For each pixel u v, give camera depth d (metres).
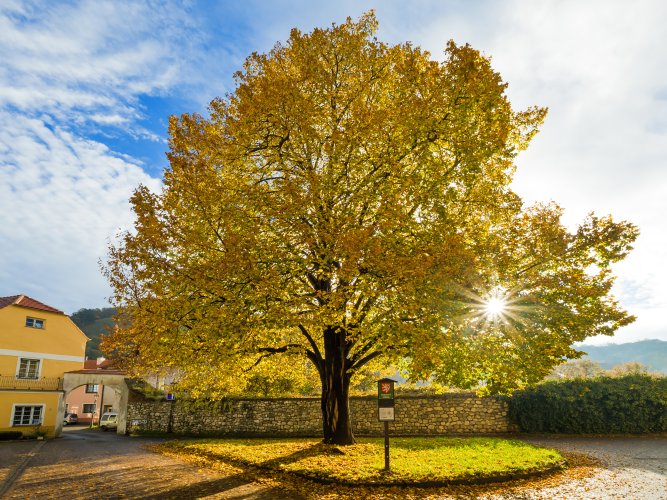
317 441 17.70
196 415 26.80
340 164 13.53
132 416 30.38
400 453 13.62
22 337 32.19
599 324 12.41
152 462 14.81
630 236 13.01
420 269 10.74
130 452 18.39
